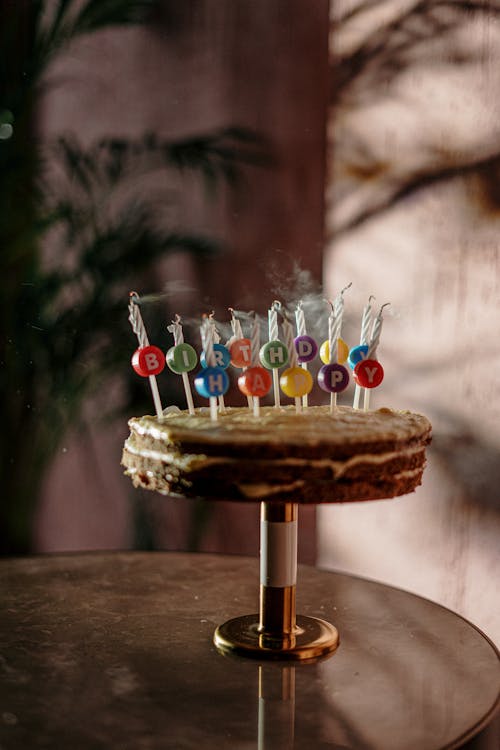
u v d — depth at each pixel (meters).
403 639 1.25
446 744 0.92
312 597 1.44
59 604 1.37
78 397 2.48
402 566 1.92
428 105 1.80
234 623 1.27
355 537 2.12
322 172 2.24
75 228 2.60
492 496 1.66
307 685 1.08
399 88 1.89
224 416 1.27
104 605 1.37
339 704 1.03
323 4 2.21
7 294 2.62
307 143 2.27
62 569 1.55
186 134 2.51
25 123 2.69
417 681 1.10
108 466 2.69
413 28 1.85
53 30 2.35
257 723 0.97
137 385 2.55
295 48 2.28
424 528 1.85
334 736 0.94
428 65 1.80
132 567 1.57
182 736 0.94
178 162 2.38
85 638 1.23
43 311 2.51
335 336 1.28
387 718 0.99
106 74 2.64
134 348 2.46
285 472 1.11
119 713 0.99
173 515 2.59
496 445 1.64
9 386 2.59
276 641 1.19
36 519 2.84
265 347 1.28
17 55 2.64
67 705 1.01
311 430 1.14
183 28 2.49
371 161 2.00
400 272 1.90
